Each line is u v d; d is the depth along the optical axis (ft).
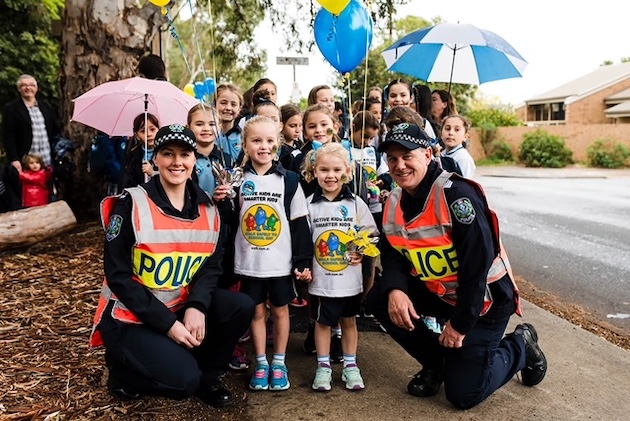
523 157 94.27
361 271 11.55
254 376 11.27
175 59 87.61
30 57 39.11
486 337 10.16
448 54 20.06
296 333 14.29
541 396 11.12
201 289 9.96
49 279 16.71
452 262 9.97
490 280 10.02
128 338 9.43
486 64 19.88
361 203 11.77
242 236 11.37
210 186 12.47
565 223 34.58
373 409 10.50
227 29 41.34
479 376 10.12
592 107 124.98
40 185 22.25
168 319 9.43
